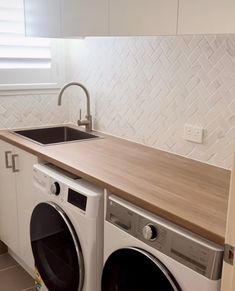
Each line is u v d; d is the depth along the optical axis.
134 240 1.43
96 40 2.52
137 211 1.43
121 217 1.50
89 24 1.85
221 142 1.83
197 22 1.30
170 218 1.29
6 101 2.63
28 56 2.64
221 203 1.38
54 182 1.85
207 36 1.81
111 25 1.71
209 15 1.25
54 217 1.87
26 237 2.37
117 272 1.56
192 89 1.93
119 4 1.64
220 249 1.15
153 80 2.14
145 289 1.42
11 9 2.49
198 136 1.93
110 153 2.05
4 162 2.50
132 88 2.29
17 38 2.56
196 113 1.93
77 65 2.75
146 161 1.91
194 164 1.89
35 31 2.34
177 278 1.27
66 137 2.85
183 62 1.95
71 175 1.88
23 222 2.37
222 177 1.69
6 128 2.67
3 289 2.38
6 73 2.59
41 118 2.82
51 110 2.85
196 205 1.35
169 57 2.02
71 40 2.77
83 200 1.65
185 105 1.98
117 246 1.53
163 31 1.44
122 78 2.35
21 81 2.66
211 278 1.16
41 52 2.70
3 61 2.55
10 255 2.78
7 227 2.64
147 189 1.50
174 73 2.01
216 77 1.80
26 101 2.72
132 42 2.24
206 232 1.17
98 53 2.52
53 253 1.99
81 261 1.71
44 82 2.76
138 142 2.31
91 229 1.63
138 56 2.21
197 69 1.88
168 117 2.09
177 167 1.83
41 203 1.95
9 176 2.46
